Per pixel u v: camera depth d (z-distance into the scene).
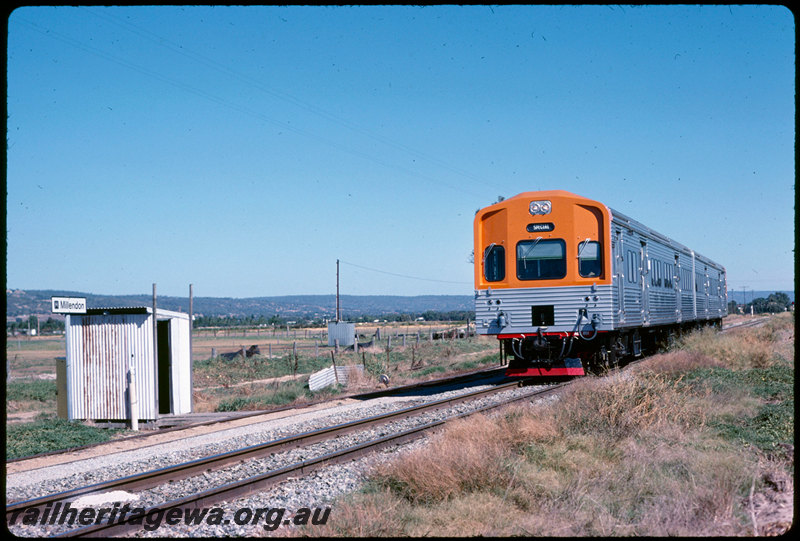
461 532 6.29
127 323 15.88
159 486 8.46
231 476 8.76
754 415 11.02
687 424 9.95
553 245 16.06
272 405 18.89
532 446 8.98
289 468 8.66
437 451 8.34
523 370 16.70
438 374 26.66
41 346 83.19
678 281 25.58
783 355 21.17
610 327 15.58
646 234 20.23
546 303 15.96
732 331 30.30
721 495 6.57
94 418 15.90
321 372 22.69
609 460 8.55
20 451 12.02
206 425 14.46
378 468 8.30
